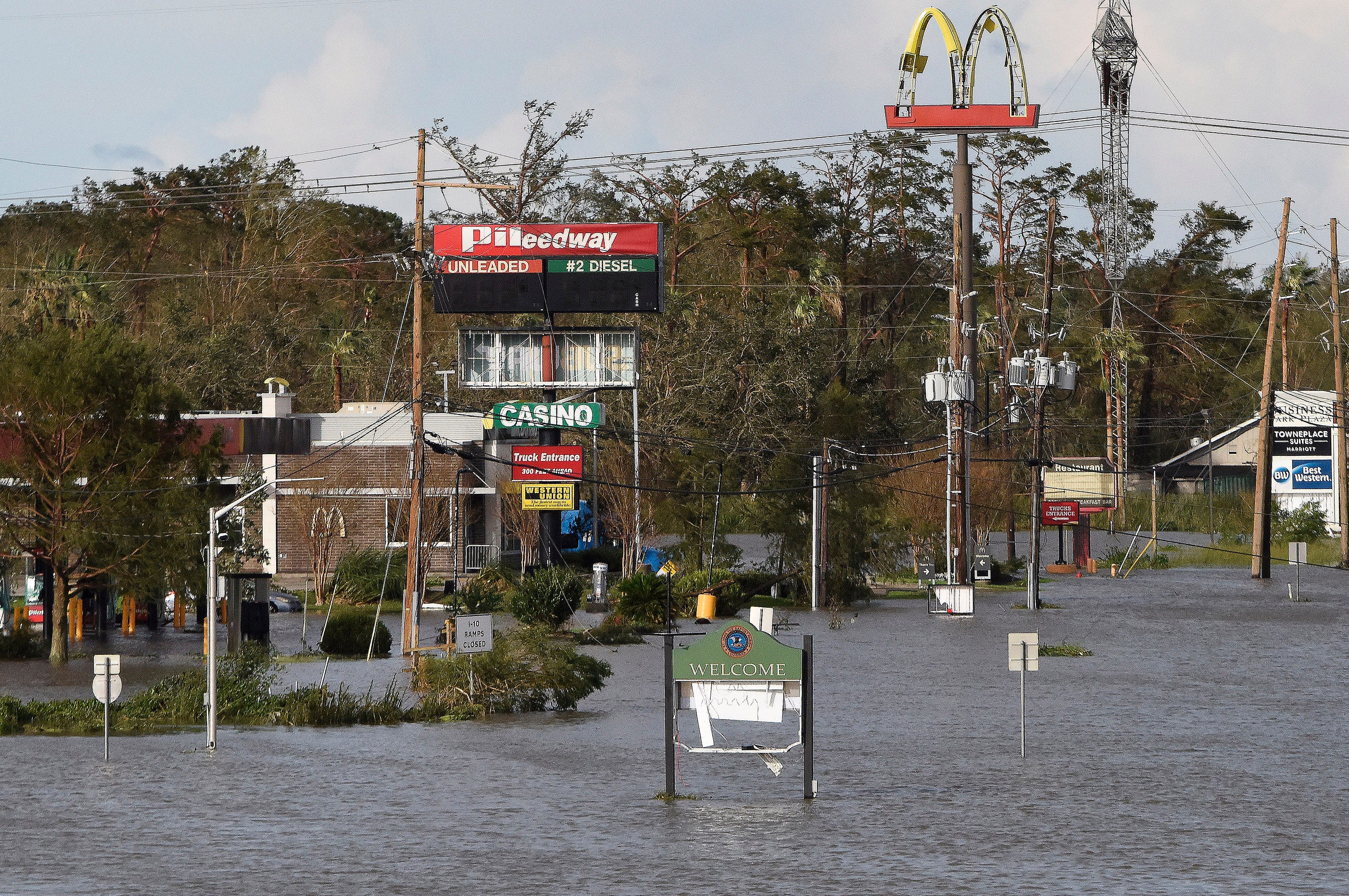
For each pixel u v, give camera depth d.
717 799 71.19
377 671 130.12
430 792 73.25
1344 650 150.75
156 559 149.38
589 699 113.56
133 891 53.06
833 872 55.50
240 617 147.50
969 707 107.00
